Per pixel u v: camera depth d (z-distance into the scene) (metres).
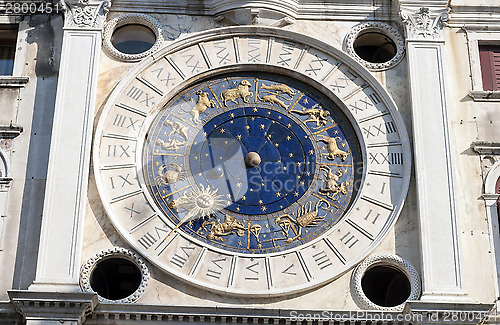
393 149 21.23
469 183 21.14
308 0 22.67
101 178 20.66
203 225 20.44
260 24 22.39
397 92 21.86
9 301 19.36
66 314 19.03
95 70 21.53
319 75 21.95
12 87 21.78
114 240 20.14
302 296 19.75
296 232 20.44
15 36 22.69
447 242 20.11
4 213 20.52
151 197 20.64
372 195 20.78
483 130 21.73
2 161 21.05
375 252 20.22
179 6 22.58
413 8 22.52
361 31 22.50
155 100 21.50
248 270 19.91
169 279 19.83
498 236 20.61
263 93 21.88
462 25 22.83
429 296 19.56
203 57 22.05
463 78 22.30
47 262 19.61
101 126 21.06
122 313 19.19
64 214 20.05
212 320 19.17
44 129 21.34
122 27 22.59
